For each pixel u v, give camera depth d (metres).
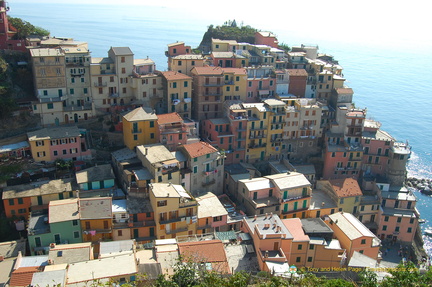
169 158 111.19
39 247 89.50
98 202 95.81
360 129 142.12
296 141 145.75
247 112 138.25
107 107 136.12
